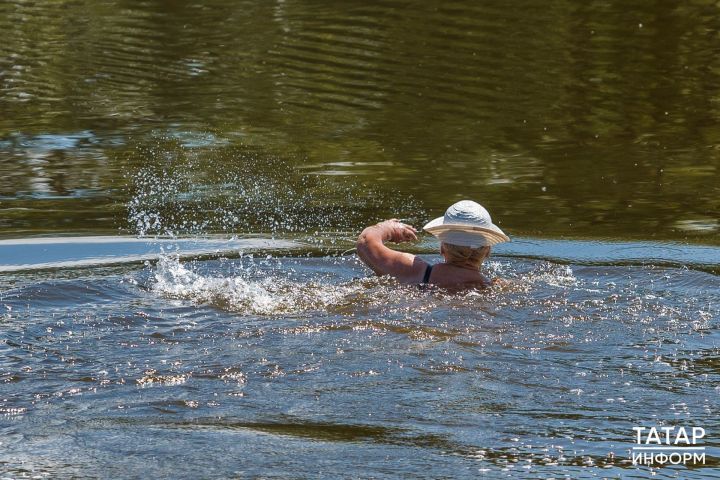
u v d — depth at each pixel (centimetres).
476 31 6238
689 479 1173
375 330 1730
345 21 6575
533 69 5400
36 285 1978
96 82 5294
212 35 6338
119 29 6594
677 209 3133
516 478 1177
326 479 1171
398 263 2036
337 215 3053
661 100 4884
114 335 1706
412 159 3900
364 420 1357
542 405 1411
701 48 5872
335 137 4275
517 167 3806
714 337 1719
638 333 1733
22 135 4319
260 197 3288
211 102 4884
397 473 1189
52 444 1277
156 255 2427
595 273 2167
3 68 5606
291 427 1333
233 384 1489
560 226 2902
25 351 1620
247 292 1955
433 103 4812
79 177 3616
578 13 6769
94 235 2700
